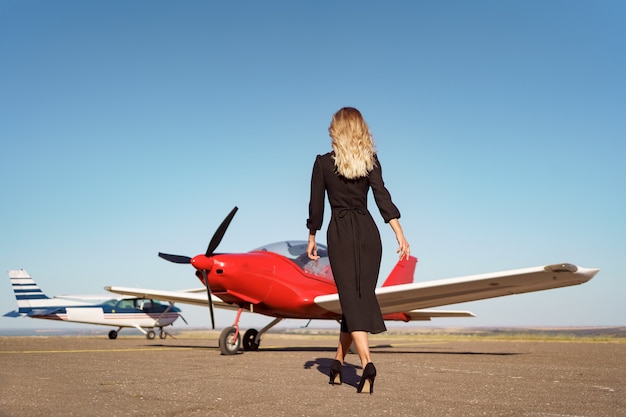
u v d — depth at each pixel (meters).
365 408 2.37
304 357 6.05
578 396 2.79
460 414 2.24
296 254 7.98
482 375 3.91
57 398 2.53
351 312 2.97
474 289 7.04
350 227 3.07
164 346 9.66
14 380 3.28
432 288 7.03
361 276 3.03
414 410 2.33
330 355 6.62
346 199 3.12
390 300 7.73
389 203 3.06
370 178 3.12
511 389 3.07
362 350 2.93
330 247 3.10
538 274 6.00
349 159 3.07
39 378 3.41
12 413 2.12
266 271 7.50
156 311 18.48
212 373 3.85
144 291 9.69
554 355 6.71
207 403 2.45
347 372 3.97
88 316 17.91
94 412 2.16
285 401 2.54
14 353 6.57
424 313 10.69
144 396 2.64
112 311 18.14
